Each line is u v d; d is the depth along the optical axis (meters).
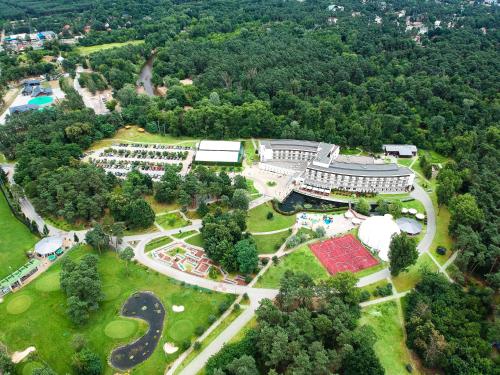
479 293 191.00
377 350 168.88
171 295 194.12
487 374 153.75
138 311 185.88
